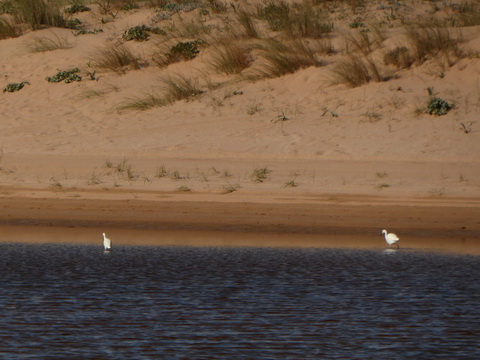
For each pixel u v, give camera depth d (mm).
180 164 20469
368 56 26656
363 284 11508
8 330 9172
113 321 9562
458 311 10023
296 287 11328
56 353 8336
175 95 25781
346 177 19266
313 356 8289
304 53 26828
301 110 24078
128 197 18328
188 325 9414
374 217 16703
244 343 8727
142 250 14109
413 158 20453
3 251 14016
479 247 14469
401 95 24094
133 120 24531
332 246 14523
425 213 16891
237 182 19172
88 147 22297
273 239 15133
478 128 21828
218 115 24234
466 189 18422
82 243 14820
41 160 21141
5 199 18344
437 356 8305
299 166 20047
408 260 13250
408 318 9719
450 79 24750
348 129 22359
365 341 8812
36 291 11086
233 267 12695
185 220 16672
